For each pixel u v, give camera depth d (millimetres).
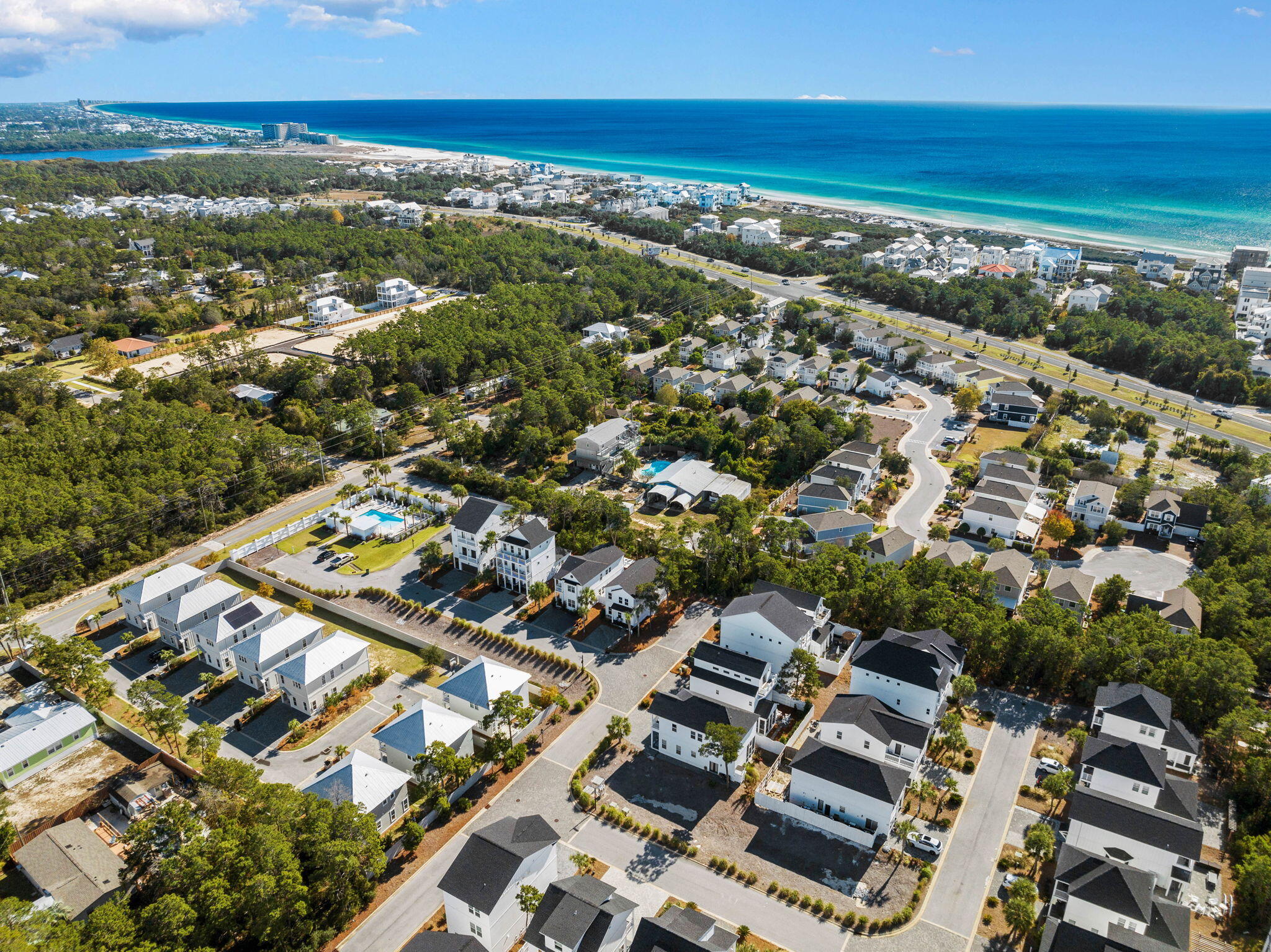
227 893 77438
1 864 90562
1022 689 117250
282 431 196375
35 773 105875
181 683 121938
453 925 81438
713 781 101625
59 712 110875
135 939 72562
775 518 157750
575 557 141500
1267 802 93375
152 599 133375
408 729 103188
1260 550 141000
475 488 177000
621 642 129125
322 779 96500
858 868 89438
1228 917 82812
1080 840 89312
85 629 134125
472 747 108188
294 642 121375
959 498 175000
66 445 174125
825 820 94250
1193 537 157750
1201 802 97062
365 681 119562
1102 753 95812
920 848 91438
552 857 85938
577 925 74625
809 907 84375
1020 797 98750
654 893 86188
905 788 93188
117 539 151750
